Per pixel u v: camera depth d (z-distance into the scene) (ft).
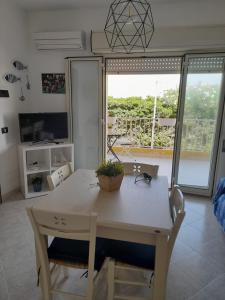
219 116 10.62
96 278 4.77
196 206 10.27
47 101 12.17
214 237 7.91
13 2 10.32
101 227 4.44
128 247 4.90
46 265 4.58
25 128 10.78
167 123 18.67
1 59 9.90
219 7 9.75
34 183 11.08
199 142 11.43
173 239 4.33
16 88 11.00
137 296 5.43
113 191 5.60
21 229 8.15
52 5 10.62
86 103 11.98
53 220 4.05
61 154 12.09
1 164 10.28
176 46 10.00
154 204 4.93
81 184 6.03
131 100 19.47
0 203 10.18
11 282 5.82
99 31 10.76
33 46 11.65
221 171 10.80
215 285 5.87
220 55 9.99
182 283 5.90
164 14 10.21
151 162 16.84
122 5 8.85
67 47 10.97
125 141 18.84
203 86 10.74
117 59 11.26
